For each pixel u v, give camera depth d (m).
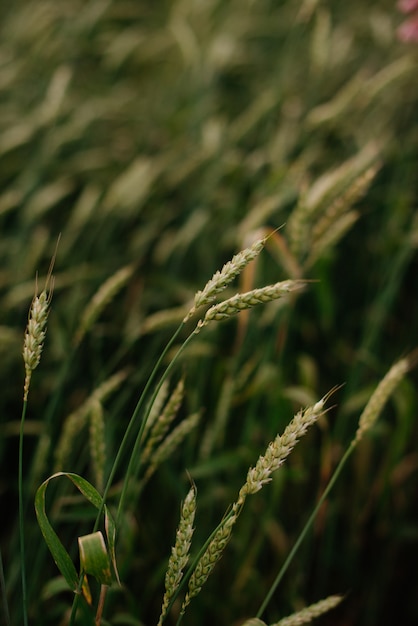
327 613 1.59
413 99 2.19
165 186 2.26
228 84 2.80
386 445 1.73
